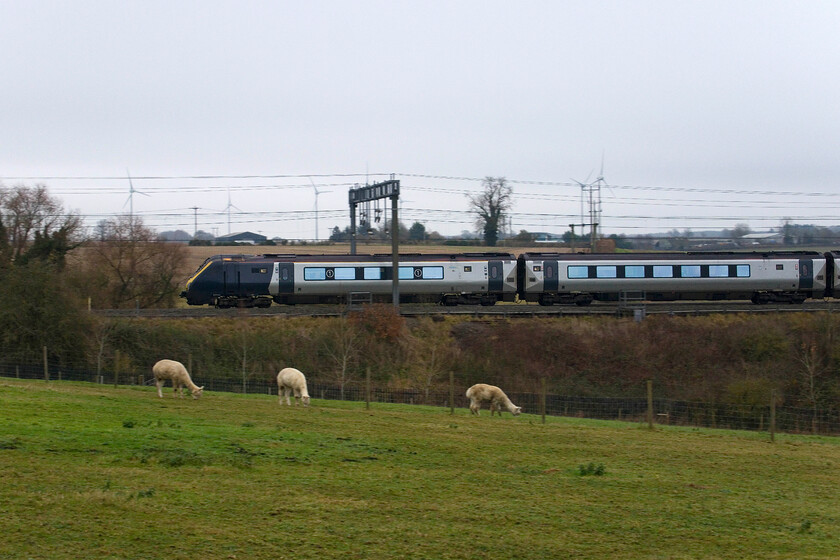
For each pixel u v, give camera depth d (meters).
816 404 47.25
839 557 14.64
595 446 24.78
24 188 75.00
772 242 159.88
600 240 130.88
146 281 73.06
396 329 53.94
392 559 13.28
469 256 65.38
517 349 54.44
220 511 15.09
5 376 44.69
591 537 15.16
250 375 49.38
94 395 29.81
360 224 64.75
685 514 17.16
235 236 160.12
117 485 16.23
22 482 15.89
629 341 55.22
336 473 18.72
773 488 20.41
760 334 54.53
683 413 41.91
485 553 13.90
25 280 47.94
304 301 62.28
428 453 21.86
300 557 13.12
